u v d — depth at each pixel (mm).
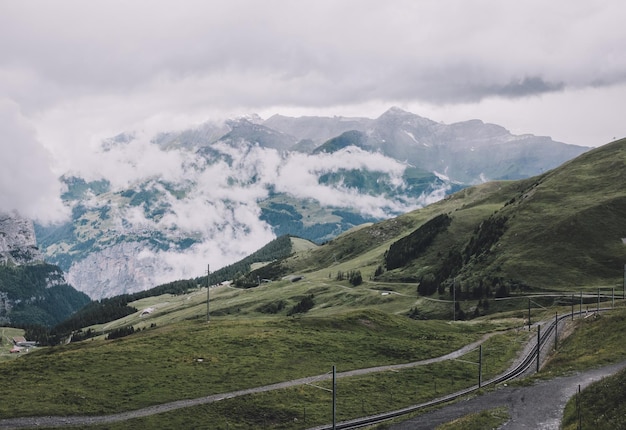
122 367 113062
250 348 132375
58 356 121438
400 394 104062
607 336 111625
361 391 105250
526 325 170500
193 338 141750
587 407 67875
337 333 153875
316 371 117562
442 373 119000
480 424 70562
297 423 87688
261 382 107000
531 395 80938
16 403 87562
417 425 78938
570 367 93562
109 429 79500
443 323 191875
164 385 102000
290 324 162750
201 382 105188
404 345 144625
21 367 110875
